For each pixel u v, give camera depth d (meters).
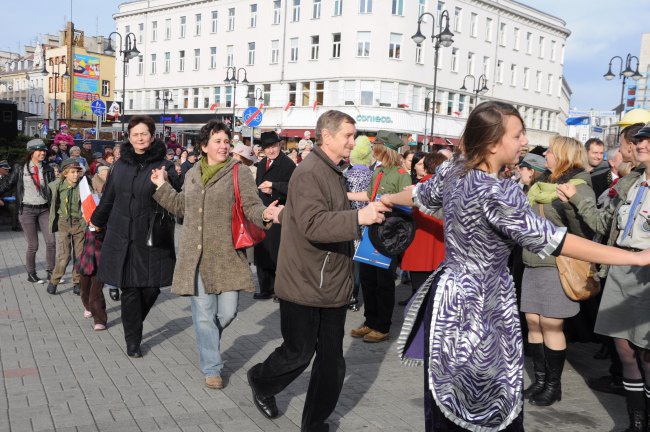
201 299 4.52
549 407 4.47
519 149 2.52
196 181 4.58
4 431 3.68
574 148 4.38
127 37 28.48
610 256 2.32
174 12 50.12
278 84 42.50
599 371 5.42
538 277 4.43
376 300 6.08
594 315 5.20
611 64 26.06
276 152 7.76
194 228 4.48
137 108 54.16
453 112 43.00
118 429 3.77
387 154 6.18
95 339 5.75
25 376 4.66
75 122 61.66
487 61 45.62
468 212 2.47
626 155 4.37
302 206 3.31
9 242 11.92
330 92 39.88
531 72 50.12
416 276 5.68
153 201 5.11
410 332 2.73
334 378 3.59
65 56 67.19
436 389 2.49
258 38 43.69
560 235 2.34
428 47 40.06
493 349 2.51
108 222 5.21
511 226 2.37
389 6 38.09
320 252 3.45
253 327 6.38
